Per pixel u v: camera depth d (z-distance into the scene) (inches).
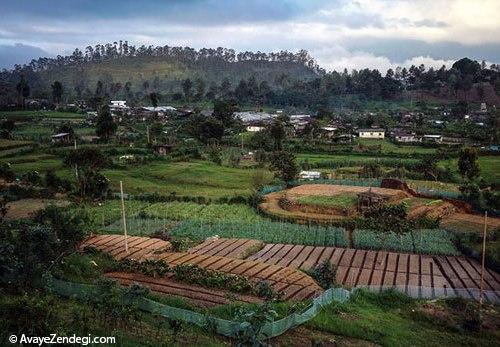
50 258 1497.3
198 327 1203.2
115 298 1178.6
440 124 7504.9
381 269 2049.7
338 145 5994.1
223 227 2753.4
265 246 2437.3
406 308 1576.0
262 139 5954.7
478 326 1423.5
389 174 4387.3
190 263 1921.8
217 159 4940.9
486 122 7524.6
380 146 5782.5
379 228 2427.4
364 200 3095.5
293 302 1496.1
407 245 2425.0
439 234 2635.3
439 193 3523.6
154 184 3946.9
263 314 1059.9
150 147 5270.7
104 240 2348.7
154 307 1284.4
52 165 4239.7
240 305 1342.3
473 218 3029.0
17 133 6053.2
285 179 4106.8
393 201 3233.3
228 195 3602.4
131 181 3971.5
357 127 7391.7
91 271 1692.9
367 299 1614.2
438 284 1866.4
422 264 2142.0
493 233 2564.0
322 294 1460.4
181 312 1245.1
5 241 1368.1
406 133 6653.5
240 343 1011.3
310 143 6043.3
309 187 3745.1
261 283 1577.3
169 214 3056.1
